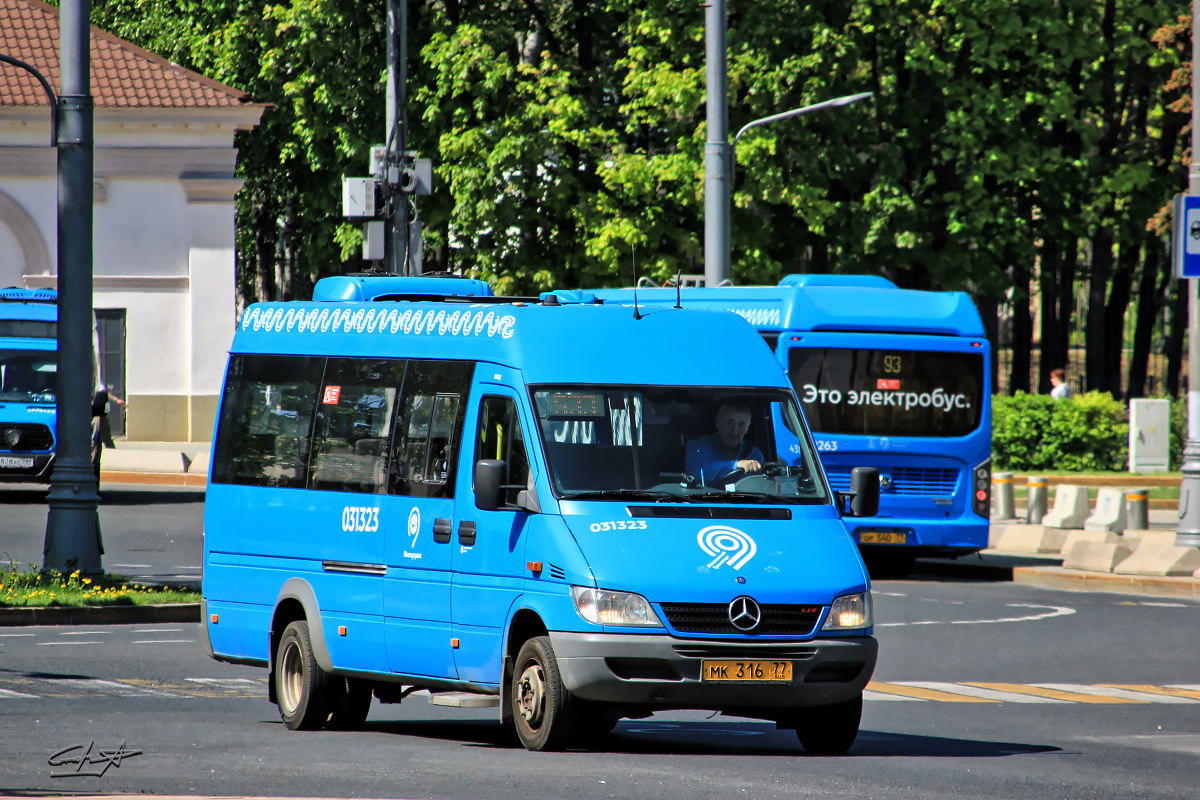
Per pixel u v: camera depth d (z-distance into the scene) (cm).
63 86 7206
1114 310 19338
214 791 3188
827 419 8619
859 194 14962
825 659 3703
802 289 8662
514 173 14438
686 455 3966
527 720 3791
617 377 4025
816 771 3594
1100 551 8706
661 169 13850
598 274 14262
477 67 14200
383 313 4481
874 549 8825
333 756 3709
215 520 4809
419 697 5497
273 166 17912
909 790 3328
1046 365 19438
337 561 4375
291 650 4447
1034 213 16650
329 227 16512
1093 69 16225
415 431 4253
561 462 3878
